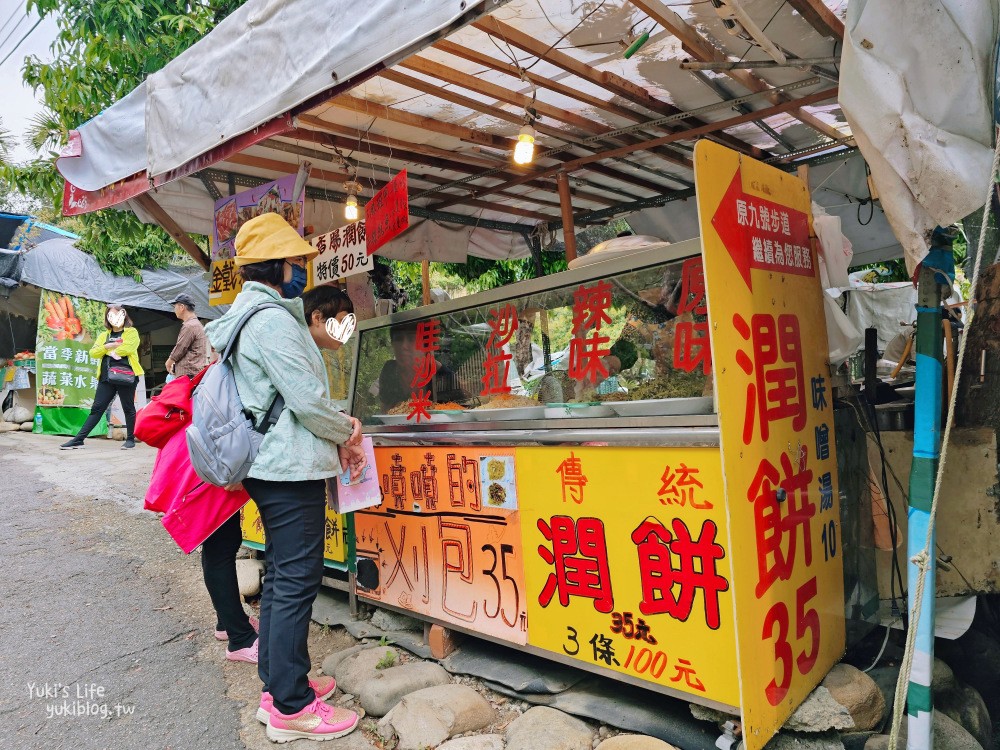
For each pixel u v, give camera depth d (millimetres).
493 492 2639
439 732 2311
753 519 2025
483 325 3023
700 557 2068
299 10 2463
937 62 1622
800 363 2387
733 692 2020
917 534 2010
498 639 2646
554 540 2439
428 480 2895
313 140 3725
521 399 2834
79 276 9961
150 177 3328
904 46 1633
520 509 2543
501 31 2785
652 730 2223
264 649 2484
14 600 3660
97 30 5496
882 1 1622
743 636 1925
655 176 5043
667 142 4172
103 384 8562
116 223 5188
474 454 2697
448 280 9047
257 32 2654
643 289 2457
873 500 2865
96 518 5168
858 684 2314
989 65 1621
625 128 3945
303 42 2451
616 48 3047
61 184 5363
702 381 2279
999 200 1956
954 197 1646
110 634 3266
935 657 2576
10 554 4383
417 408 3195
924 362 2047
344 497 2578
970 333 2615
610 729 2326
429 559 2912
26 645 3146
